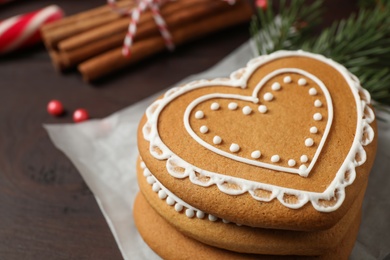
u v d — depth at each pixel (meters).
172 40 0.36
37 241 0.28
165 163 0.24
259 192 0.23
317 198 0.23
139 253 0.27
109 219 0.28
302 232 0.24
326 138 0.24
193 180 0.23
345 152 0.24
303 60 0.27
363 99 0.26
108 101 0.34
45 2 0.40
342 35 0.31
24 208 0.29
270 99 0.25
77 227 0.28
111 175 0.30
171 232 0.26
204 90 0.26
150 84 0.35
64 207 0.29
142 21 0.35
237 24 0.37
